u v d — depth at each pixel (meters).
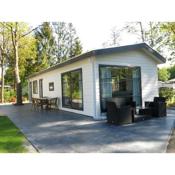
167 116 10.14
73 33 38.53
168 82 26.41
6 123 9.50
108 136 6.66
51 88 15.53
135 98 11.28
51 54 34.47
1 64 25.02
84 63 10.58
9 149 5.55
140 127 7.87
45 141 6.27
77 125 8.45
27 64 29.19
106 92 10.16
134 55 11.16
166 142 5.95
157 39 22.69
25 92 28.08
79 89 11.29
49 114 11.85
